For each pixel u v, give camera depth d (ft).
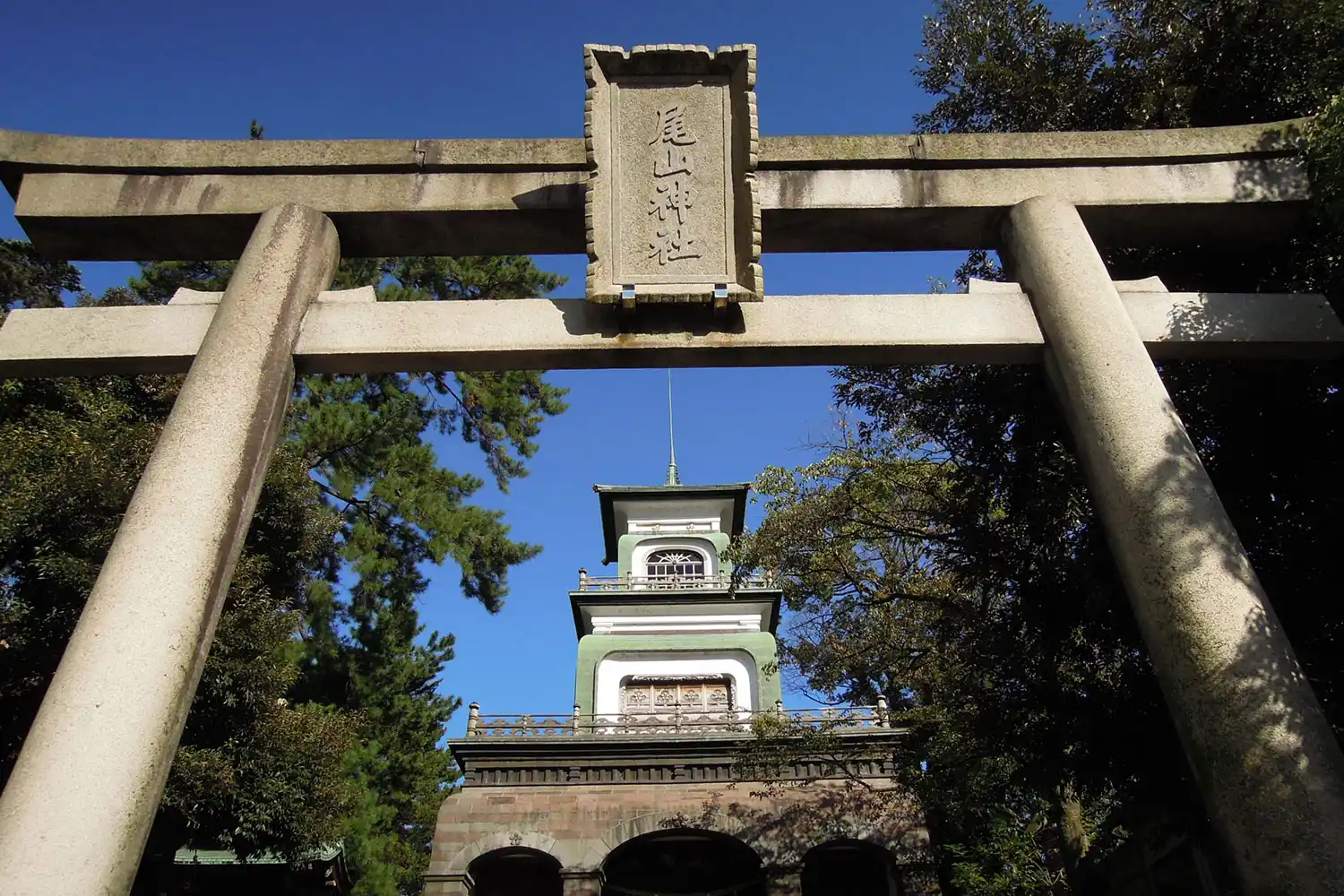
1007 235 28.60
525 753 70.85
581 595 85.46
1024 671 36.45
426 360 26.17
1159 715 31.60
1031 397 34.86
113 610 19.77
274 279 26.17
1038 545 36.58
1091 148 28.99
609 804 68.69
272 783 48.85
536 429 86.84
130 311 26.40
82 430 47.39
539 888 73.31
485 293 87.25
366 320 26.48
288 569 60.34
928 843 65.62
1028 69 39.55
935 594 52.16
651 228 27.02
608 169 27.58
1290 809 17.28
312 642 85.05
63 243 29.07
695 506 97.04
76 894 16.79
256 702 47.93
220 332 24.97
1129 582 21.29
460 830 67.46
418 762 103.04
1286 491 30.27
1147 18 37.01
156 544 20.81
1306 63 32.68
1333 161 24.95
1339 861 16.65
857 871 75.00
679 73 28.91
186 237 29.07
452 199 28.68
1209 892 47.37
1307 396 29.37
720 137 28.14
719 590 86.33
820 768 69.36
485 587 83.71
